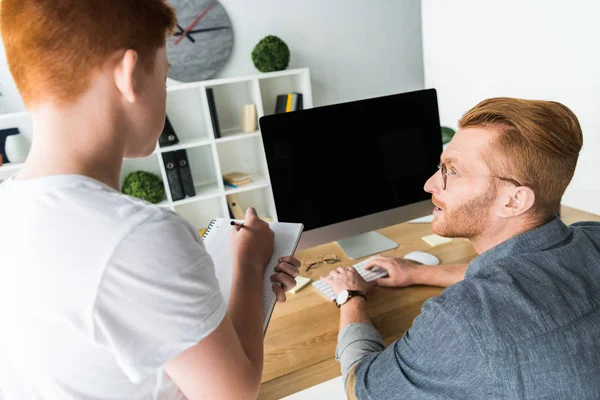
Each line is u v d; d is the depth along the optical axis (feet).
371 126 4.68
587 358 2.06
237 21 10.10
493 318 2.09
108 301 1.43
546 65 8.09
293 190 4.49
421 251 4.66
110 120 1.58
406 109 4.82
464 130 2.63
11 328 1.54
